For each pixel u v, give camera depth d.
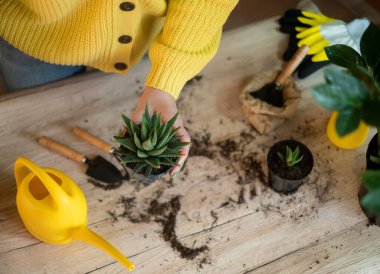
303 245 0.92
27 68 1.06
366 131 0.96
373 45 0.80
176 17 0.86
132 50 1.02
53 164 0.96
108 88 1.05
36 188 0.86
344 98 0.54
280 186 0.95
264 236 0.92
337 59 0.81
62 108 1.02
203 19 0.86
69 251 0.88
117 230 0.91
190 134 1.02
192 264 0.89
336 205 0.96
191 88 1.07
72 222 0.82
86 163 0.96
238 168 0.99
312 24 1.09
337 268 0.90
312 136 1.03
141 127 0.80
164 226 0.92
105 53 0.95
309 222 0.94
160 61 0.90
